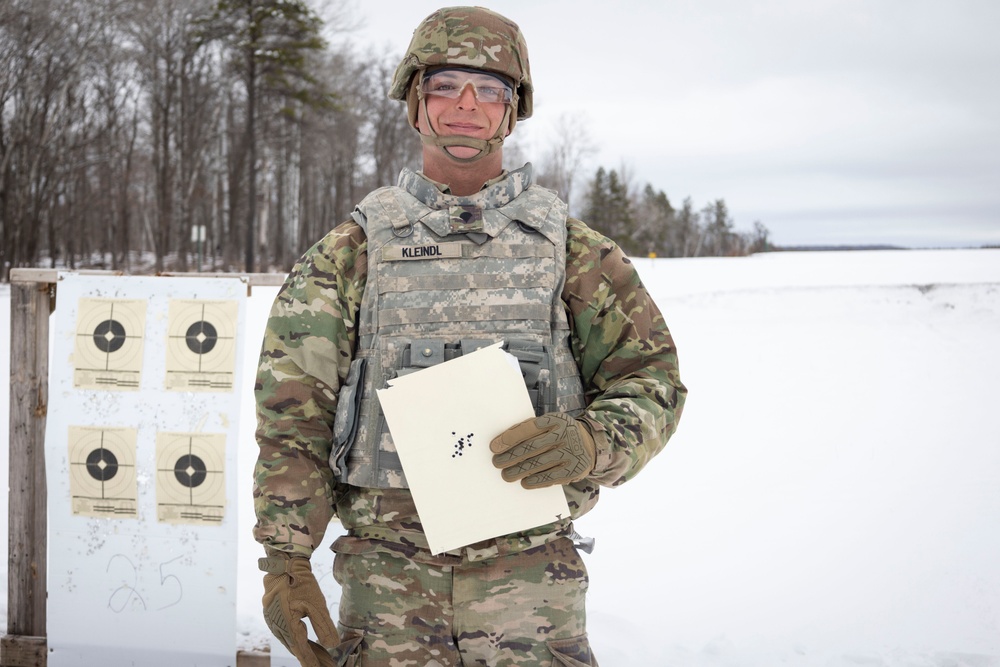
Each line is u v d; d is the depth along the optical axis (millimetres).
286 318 1713
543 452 1494
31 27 28562
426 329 1648
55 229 33562
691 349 12188
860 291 17297
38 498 3213
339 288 1718
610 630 3652
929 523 4918
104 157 36062
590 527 5031
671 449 6777
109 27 32594
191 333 3172
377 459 1626
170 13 34438
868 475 5953
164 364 3164
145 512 3129
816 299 16984
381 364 1649
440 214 1688
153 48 34781
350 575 1676
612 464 1571
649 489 5746
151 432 3143
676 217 97500
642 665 3342
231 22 35750
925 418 7688
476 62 1712
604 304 1733
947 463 6191
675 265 28469
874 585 4082
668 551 4617
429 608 1606
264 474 1661
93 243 51250
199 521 3109
